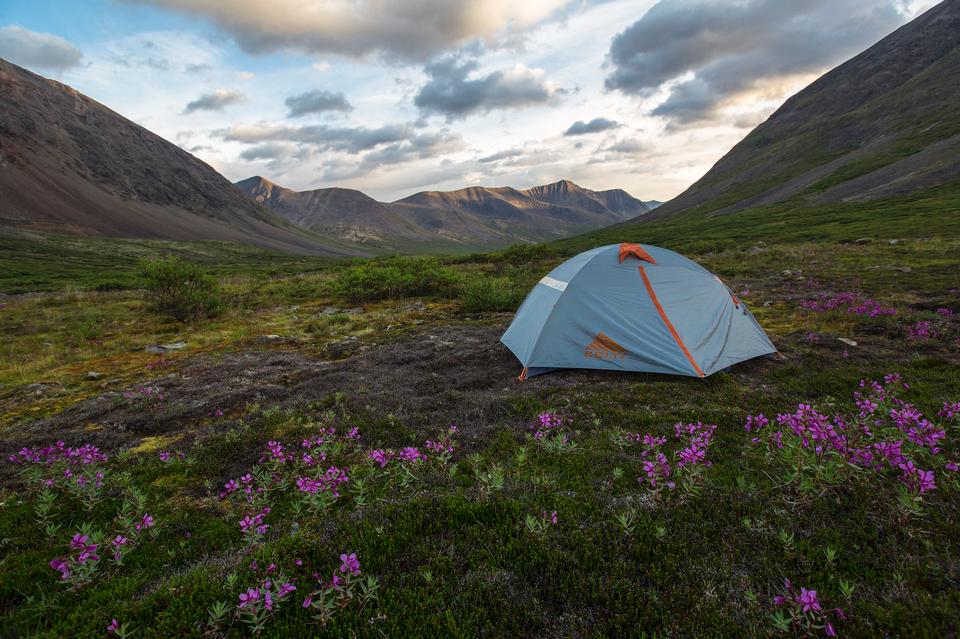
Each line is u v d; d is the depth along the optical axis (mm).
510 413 7789
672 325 9094
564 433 6680
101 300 26562
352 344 13586
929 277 18000
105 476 6043
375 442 6809
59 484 5727
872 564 3498
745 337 9781
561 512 4301
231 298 24531
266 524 4727
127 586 3678
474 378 9750
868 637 2807
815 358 9688
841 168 121750
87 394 10078
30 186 161125
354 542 3953
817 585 3275
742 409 7281
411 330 15133
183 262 20125
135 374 11461
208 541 4578
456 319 17250
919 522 3918
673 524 4094
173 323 18562
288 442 6945
